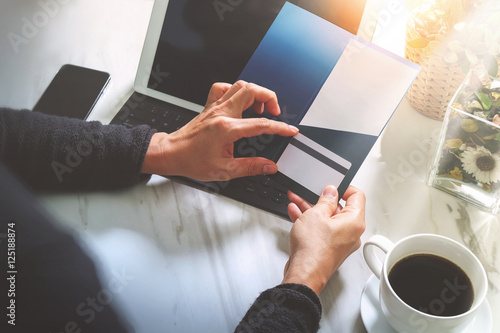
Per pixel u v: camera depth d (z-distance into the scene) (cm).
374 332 67
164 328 70
